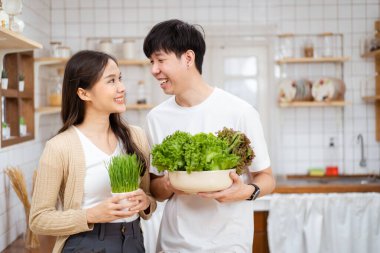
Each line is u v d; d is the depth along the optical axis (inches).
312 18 176.4
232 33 177.6
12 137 122.6
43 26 161.8
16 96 123.2
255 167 71.1
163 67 67.5
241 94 181.6
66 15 175.0
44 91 158.9
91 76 65.5
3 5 93.1
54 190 65.5
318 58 169.6
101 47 168.2
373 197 142.3
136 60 168.2
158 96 177.5
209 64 180.1
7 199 112.9
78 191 65.7
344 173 178.2
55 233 63.7
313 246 141.1
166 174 72.6
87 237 64.8
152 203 71.1
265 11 176.7
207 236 70.4
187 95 71.1
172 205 73.2
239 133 62.3
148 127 76.3
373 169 178.4
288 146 179.2
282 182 166.1
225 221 70.3
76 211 63.1
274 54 177.0
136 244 67.7
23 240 117.0
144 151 73.5
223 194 60.7
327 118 178.4
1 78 111.3
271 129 178.2
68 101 68.5
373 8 175.8
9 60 125.1
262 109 181.8
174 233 72.4
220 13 176.2
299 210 141.7
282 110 178.1
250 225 72.7
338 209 142.3
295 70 177.6
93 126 68.9
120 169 61.7
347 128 177.9
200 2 176.1
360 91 176.9
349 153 178.5
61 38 175.3
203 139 59.3
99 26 175.5
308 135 178.7
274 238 141.4
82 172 65.8
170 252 60.3
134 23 175.9
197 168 58.1
